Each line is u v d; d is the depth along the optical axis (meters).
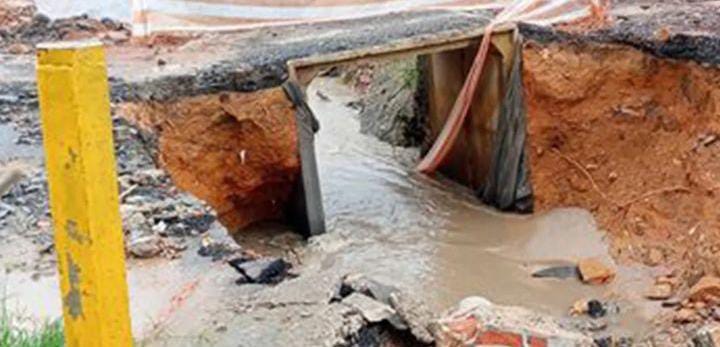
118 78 11.72
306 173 12.55
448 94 14.88
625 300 10.37
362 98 19.44
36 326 5.01
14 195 7.90
